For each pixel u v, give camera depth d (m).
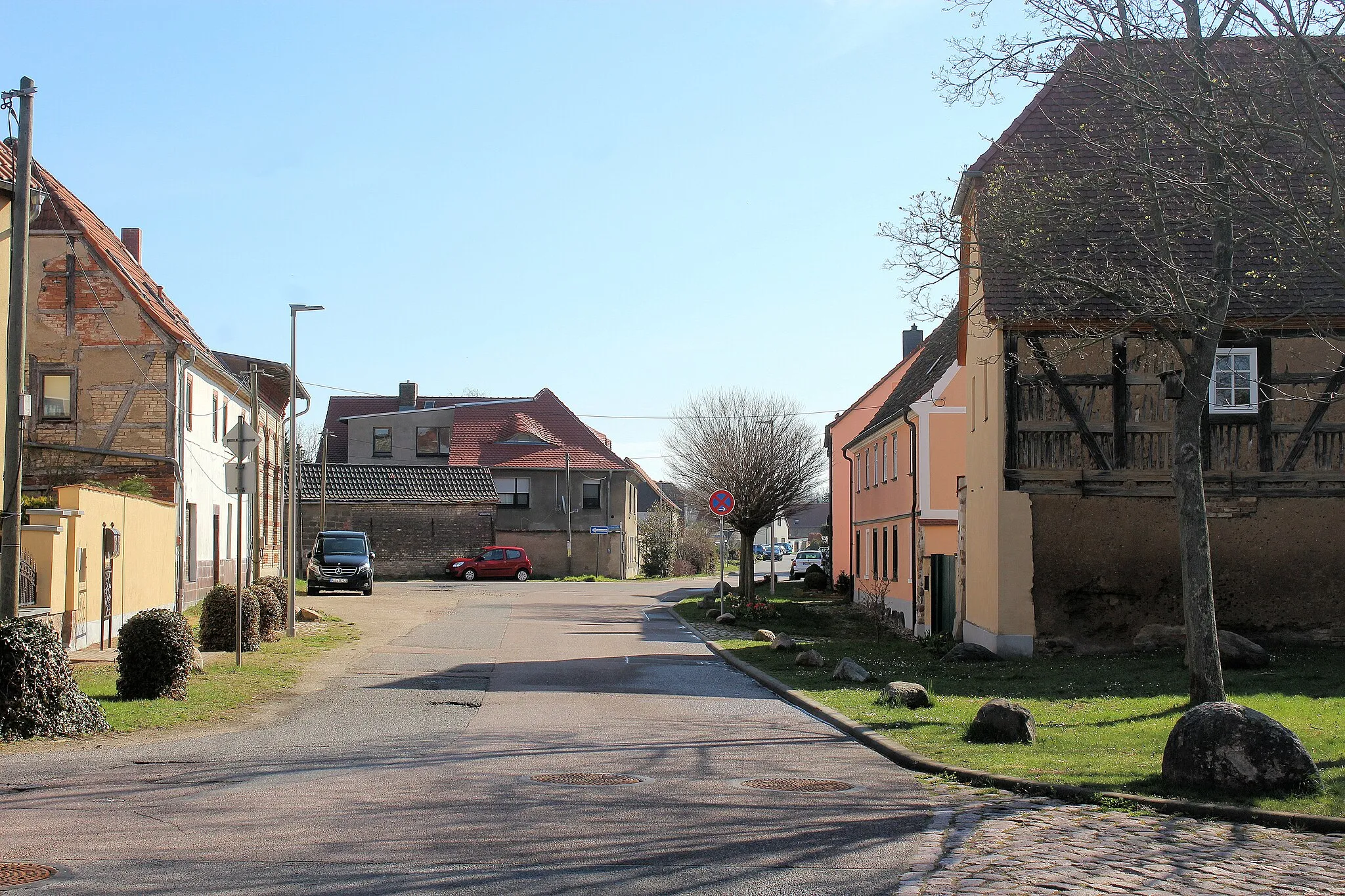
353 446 70.25
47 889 5.95
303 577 55.72
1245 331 17.66
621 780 9.73
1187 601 13.66
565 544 65.75
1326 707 13.30
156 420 28.30
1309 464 20.08
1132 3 12.64
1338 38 11.55
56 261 28.33
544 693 16.61
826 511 152.12
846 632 31.16
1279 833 7.77
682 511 84.56
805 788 9.51
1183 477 13.66
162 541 26.23
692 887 6.27
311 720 13.37
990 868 6.78
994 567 20.64
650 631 28.45
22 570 18.44
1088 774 9.68
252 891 5.99
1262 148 12.41
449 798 8.77
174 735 12.06
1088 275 14.55
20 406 13.18
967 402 23.94
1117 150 14.19
